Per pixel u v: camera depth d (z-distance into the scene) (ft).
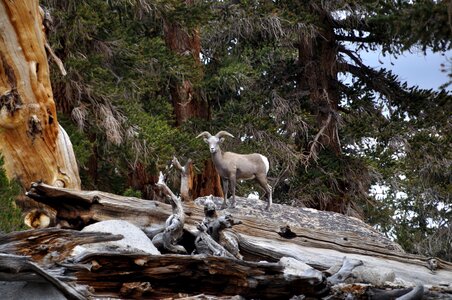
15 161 104.83
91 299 67.05
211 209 85.35
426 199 205.67
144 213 88.84
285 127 197.16
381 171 195.52
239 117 181.88
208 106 198.29
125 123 148.46
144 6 166.40
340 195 199.11
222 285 72.64
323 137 198.70
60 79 142.82
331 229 109.09
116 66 163.53
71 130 141.69
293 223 107.65
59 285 63.36
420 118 201.57
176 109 191.31
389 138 195.52
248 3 190.60
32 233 68.90
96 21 146.61
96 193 87.25
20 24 105.60
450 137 195.00
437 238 205.16
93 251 68.74
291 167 188.14
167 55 170.81
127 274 69.62
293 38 197.26
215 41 203.00
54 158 106.83
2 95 104.68
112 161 163.94
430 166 194.18
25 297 65.46
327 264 91.15
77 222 87.51
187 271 71.31
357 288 76.84
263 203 111.75
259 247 88.84
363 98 204.03
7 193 83.25
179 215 83.76
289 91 204.44
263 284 73.20
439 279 97.35
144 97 183.32
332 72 203.21
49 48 111.65
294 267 76.48
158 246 82.74
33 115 105.19
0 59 105.09
